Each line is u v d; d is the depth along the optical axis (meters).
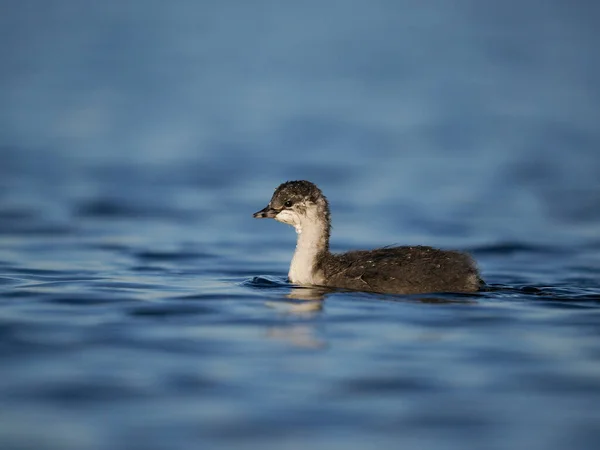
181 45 71.75
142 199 28.75
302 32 78.94
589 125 44.88
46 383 11.54
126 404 10.96
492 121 45.84
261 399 11.11
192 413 10.74
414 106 49.91
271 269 19.42
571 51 69.69
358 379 11.72
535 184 31.72
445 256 16.17
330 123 45.09
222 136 41.72
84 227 24.58
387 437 10.23
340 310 14.71
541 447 10.04
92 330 13.61
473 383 11.65
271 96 52.75
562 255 21.84
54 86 54.59
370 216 26.75
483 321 14.16
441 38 75.88
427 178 32.75
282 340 13.22
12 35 74.62
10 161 35.16
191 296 15.81
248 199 29.08
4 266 19.09
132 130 42.94
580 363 12.36
